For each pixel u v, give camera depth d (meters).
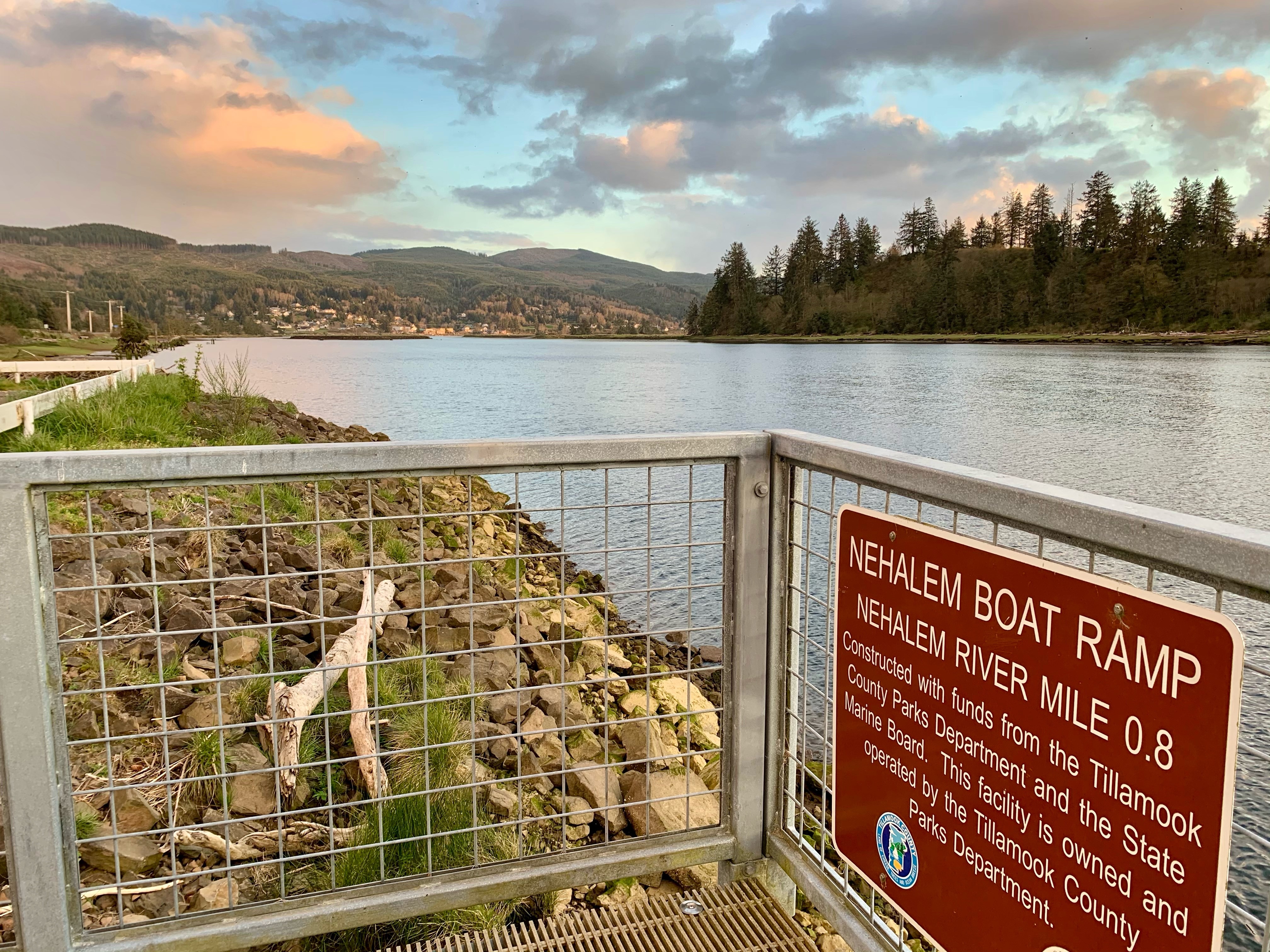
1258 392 45.69
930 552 1.58
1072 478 21.69
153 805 2.86
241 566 6.45
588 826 3.02
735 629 2.18
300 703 3.27
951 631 1.53
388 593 5.96
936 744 1.58
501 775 3.37
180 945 1.83
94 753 3.18
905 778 1.69
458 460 1.88
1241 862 4.16
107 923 2.30
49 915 1.73
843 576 1.88
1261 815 4.35
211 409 15.88
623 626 7.77
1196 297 118.94
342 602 5.63
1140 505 1.18
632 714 4.59
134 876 2.52
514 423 31.83
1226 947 3.84
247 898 2.42
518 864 2.10
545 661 5.63
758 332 171.75
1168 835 1.10
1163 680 1.10
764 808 2.28
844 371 69.06
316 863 2.61
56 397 12.03
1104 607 1.19
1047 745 1.32
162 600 5.16
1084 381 55.22
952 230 159.75
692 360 96.50
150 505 1.73
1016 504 1.36
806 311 162.50
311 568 6.61
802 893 2.82
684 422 33.62
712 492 14.84
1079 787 1.25
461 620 5.81
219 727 1.87
